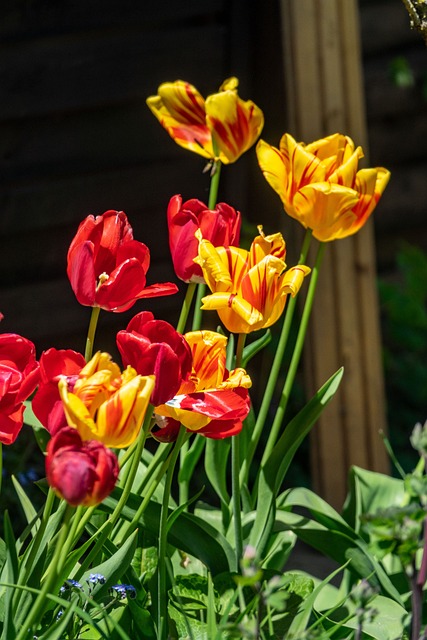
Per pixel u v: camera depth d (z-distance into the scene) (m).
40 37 3.43
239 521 1.92
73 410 1.63
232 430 1.78
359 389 3.28
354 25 3.20
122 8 3.58
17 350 1.76
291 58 3.15
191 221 1.86
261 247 1.83
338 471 3.28
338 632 1.88
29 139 3.49
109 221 1.79
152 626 1.83
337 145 1.96
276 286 1.81
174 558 2.06
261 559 1.93
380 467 3.31
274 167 1.95
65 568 1.79
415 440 1.69
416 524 1.67
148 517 1.92
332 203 1.92
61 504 1.85
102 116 3.64
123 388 1.63
